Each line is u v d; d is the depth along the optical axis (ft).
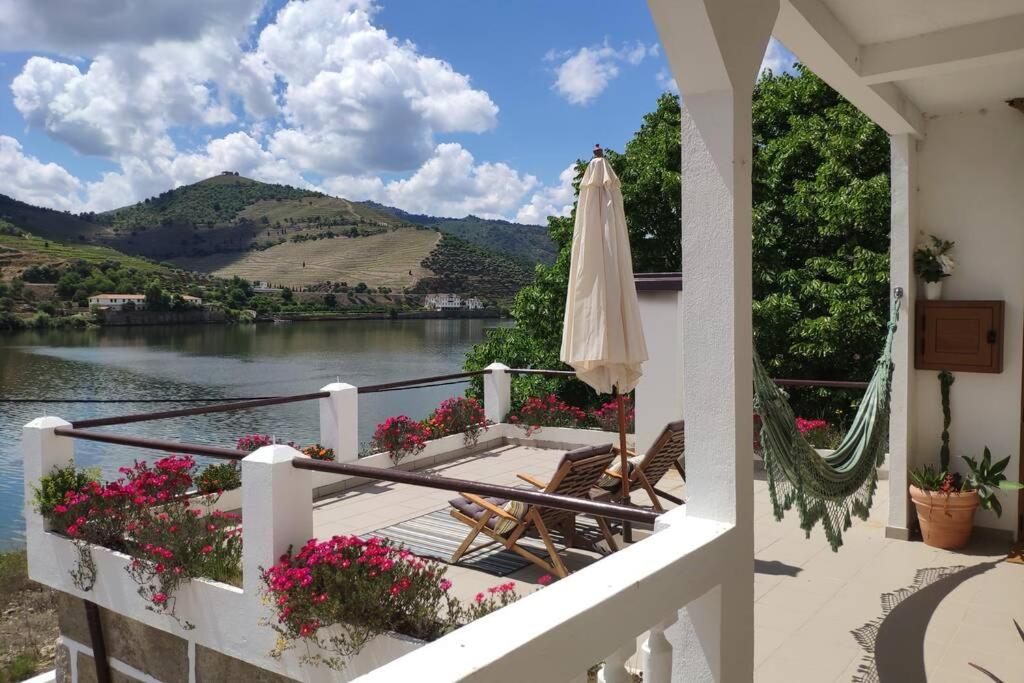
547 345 53.26
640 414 22.54
